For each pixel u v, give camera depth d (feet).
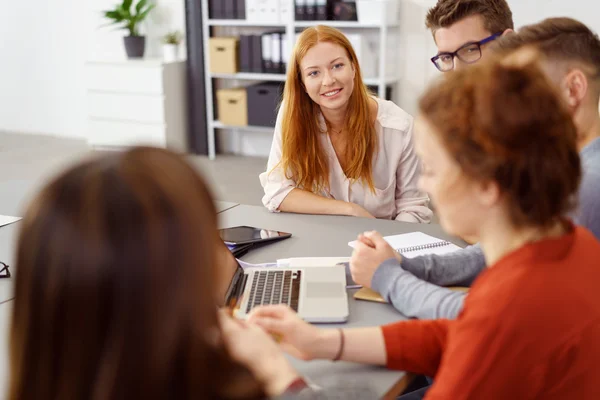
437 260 4.84
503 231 2.79
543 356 2.67
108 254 1.72
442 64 6.88
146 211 1.76
